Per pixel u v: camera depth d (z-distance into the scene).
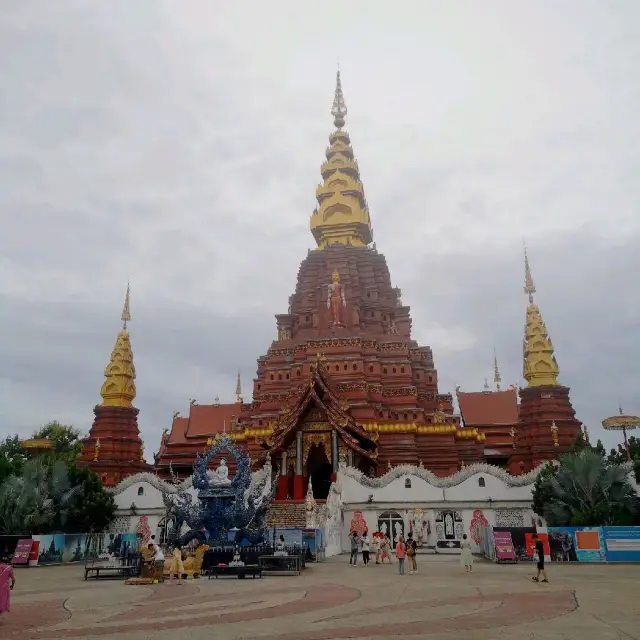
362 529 40.44
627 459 41.16
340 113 78.75
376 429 50.44
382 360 56.81
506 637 12.33
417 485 41.25
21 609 16.89
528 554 31.16
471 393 67.00
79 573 28.55
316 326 60.91
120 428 58.28
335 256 65.00
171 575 23.92
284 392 55.94
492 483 40.62
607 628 13.21
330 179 73.12
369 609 16.30
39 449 56.44
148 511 42.66
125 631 13.40
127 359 61.69
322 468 53.91
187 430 65.50
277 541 32.19
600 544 30.77
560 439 52.03
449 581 23.14
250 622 14.38
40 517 37.03
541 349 56.28
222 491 30.80
